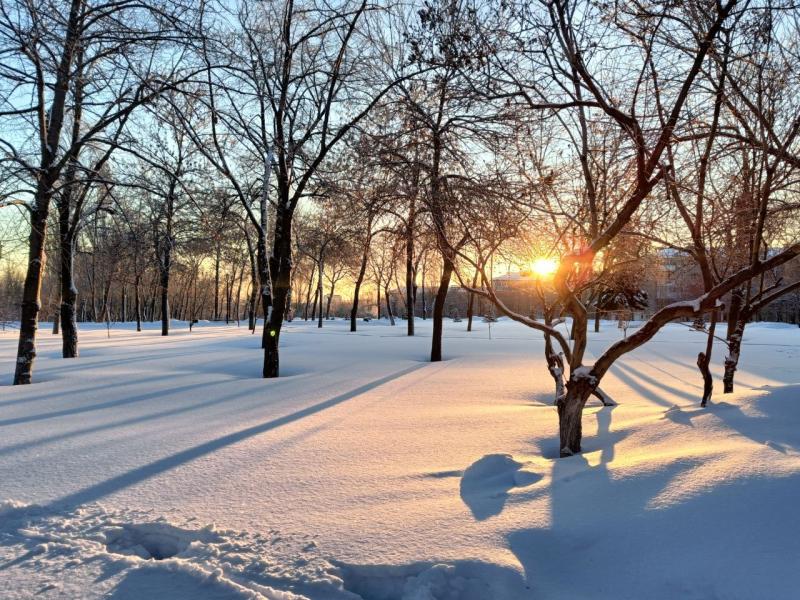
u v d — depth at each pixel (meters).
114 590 3.03
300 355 16.45
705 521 3.27
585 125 6.46
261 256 14.76
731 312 7.89
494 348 19.73
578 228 6.97
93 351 18.20
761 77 5.19
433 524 3.65
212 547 3.43
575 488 4.02
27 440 6.08
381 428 6.59
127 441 6.03
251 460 5.27
